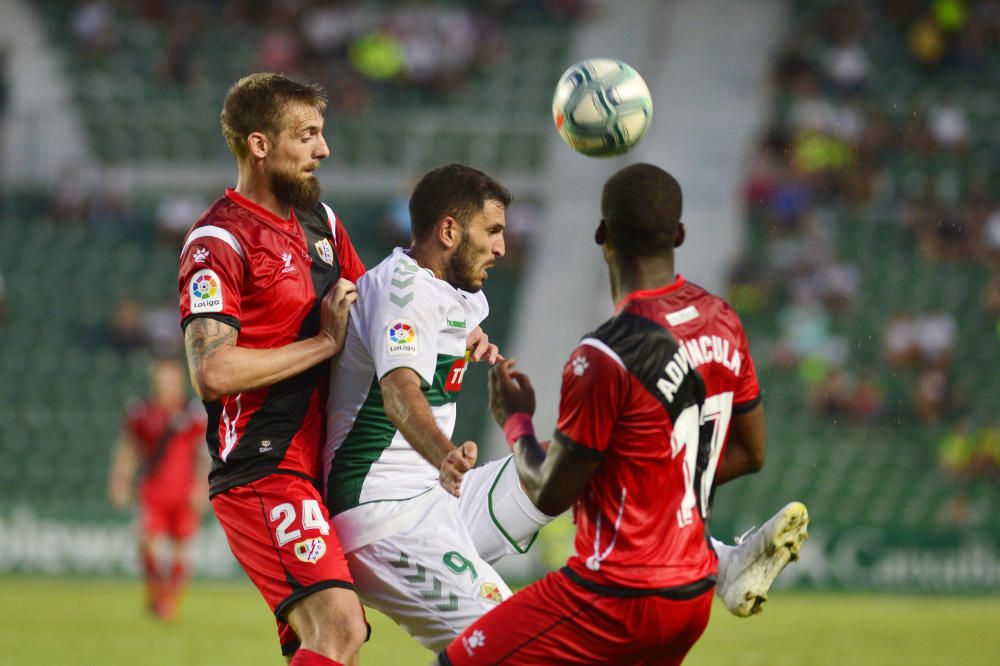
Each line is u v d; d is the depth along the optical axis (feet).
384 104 336.49
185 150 325.83
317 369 62.13
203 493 156.56
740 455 54.85
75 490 234.58
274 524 59.67
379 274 61.00
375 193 309.22
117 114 330.75
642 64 351.05
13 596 176.04
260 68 337.93
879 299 268.21
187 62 338.54
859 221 282.77
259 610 165.78
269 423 60.70
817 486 235.20
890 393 247.09
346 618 57.93
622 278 51.67
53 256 287.48
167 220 292.40
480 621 52.54
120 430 242.58
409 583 60.64
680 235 52.03
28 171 312.09
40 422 242.99
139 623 147.54
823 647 134.00
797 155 294.05
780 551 54.29
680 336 50.29
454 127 324.39
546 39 358.84
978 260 276.41
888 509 231.91
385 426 61.62
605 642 50.44
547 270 289.12
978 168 296.30
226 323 58.75
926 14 342.44
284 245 61.46
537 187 314.35
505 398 54.90
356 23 343.26
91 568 205.16
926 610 179.52
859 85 316.81
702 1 369.09
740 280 263.70
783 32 351.05
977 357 258.98
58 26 355.15
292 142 61.26
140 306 268.82
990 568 205.05
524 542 64.90
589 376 49.24
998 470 232.32
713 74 344.69
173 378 156.76
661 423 49.75
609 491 50.21
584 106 57.57
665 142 322.14
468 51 342.85
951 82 327.26
